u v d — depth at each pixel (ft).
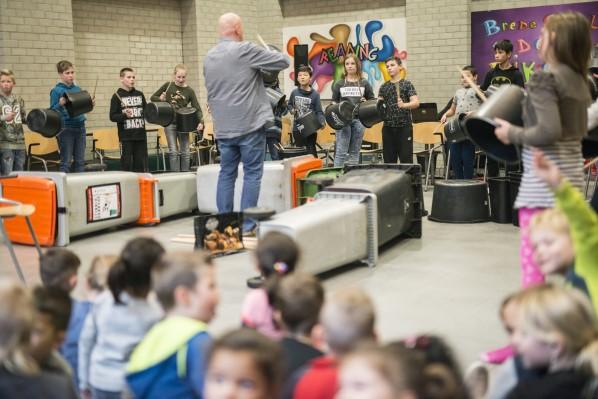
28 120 24.31
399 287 15.02
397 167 19.63
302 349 6.70
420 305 13.79
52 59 31.73
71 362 9.01
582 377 5.76
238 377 5.09
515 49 33.94
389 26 36.58
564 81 9.48
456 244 18.84
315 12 38.55
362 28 37.27
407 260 17.25
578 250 7.90
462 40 34.60
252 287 15.03
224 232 17.67
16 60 30.58
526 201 9.80
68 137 26.86
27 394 5.86
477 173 31.50
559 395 5.74
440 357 5.05
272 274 9.26
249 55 18.31
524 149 9.99
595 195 14.38
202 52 37.96
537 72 9.53
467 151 25.44
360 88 25.76
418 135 30.45
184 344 6.82
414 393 4.25
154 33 36.96
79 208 20.02
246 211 14.82
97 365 8.20
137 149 28.63
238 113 18.52
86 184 20.16
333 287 15.06
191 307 7.15
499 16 34.04
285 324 7.02
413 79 36.09
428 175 29.76
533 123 9.71
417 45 35.76
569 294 6.05
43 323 6.84
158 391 6.81
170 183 22.62
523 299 6.15
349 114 24.71
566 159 9.72
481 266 16.58
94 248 19.29
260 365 5.12
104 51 34.91
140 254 8.22
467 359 11.00
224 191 19.19
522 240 10.06
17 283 6.23
